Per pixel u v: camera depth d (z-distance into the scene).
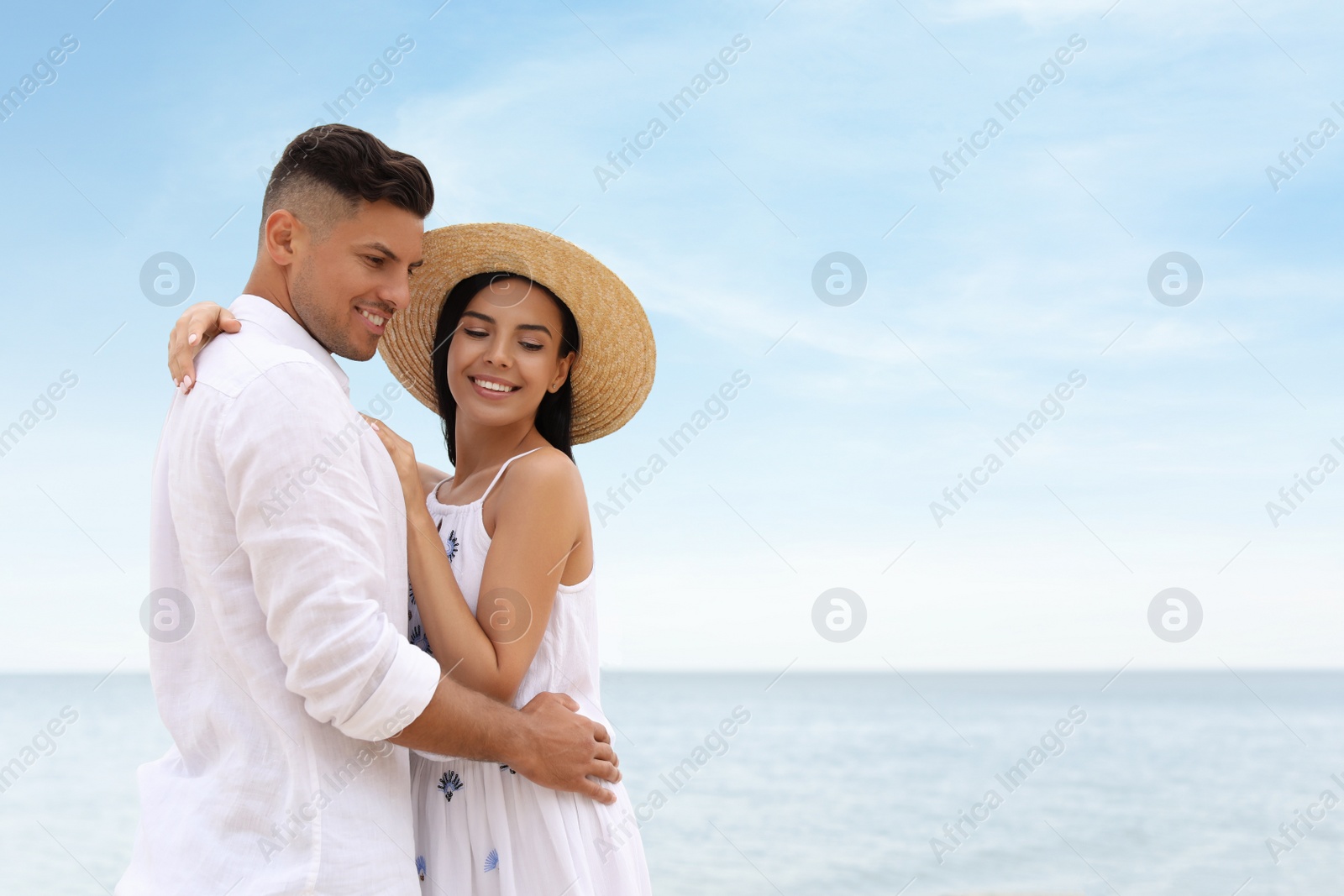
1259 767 27.08
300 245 1.84
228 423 1.62
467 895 1.86
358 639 1.57
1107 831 18.47
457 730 1.68
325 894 1.59
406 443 1.92
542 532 1.97
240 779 1.62
